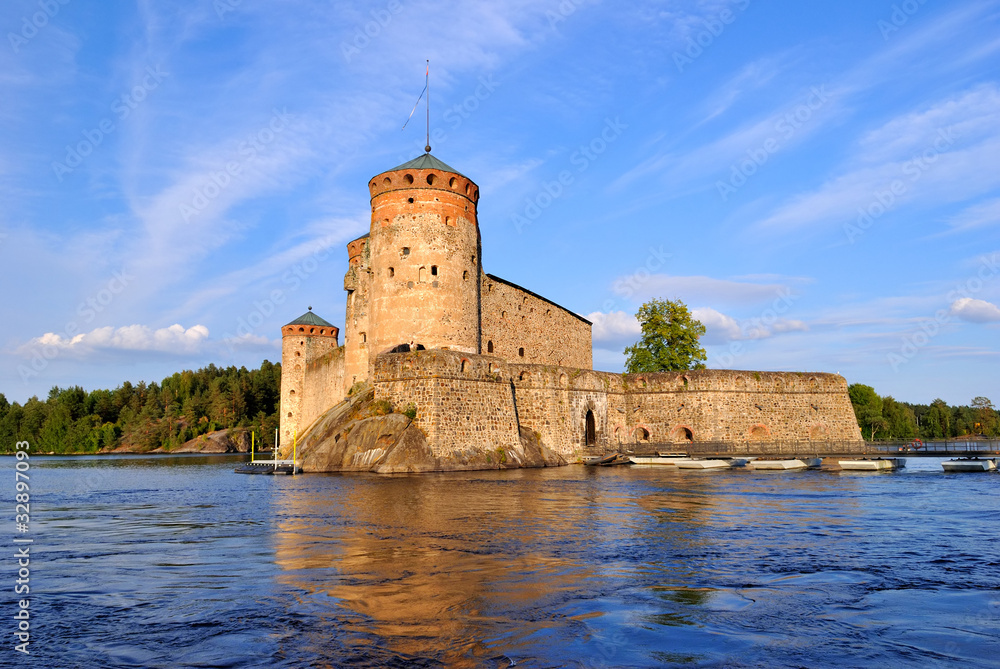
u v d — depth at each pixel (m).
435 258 49.44
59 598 10.12
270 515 19.94
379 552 13.32
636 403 56.59
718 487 28.34
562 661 7.39
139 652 7.72
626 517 18.39
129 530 17.45
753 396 54.75
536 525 16.86
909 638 8.14
